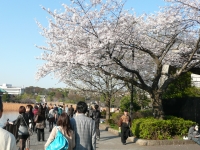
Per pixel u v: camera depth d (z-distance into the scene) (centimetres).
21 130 977
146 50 1496
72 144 527
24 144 988
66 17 1403
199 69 1781
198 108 1669
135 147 1248
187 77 2138
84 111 563
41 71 1493
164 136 1352
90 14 1339
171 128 1377
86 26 1331
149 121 1382
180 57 1644
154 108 1505
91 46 1290
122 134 1345
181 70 1447
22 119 980
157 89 1506
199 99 1677
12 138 262
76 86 2712
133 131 1465
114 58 1379
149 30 1400
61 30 1427
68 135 524
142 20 1400
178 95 2045
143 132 1359
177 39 1553
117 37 1297
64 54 1432
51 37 1457
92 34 1351
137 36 1406
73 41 1373
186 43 1599
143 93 2645
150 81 2014
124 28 1350
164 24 1362
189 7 1338
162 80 1794
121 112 2552
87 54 1296
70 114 2244
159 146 1262
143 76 1934
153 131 1346
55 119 2016
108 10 1365
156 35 1542
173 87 2105
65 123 530
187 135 1389
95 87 2655
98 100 3559
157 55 1602
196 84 2588
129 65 1600
